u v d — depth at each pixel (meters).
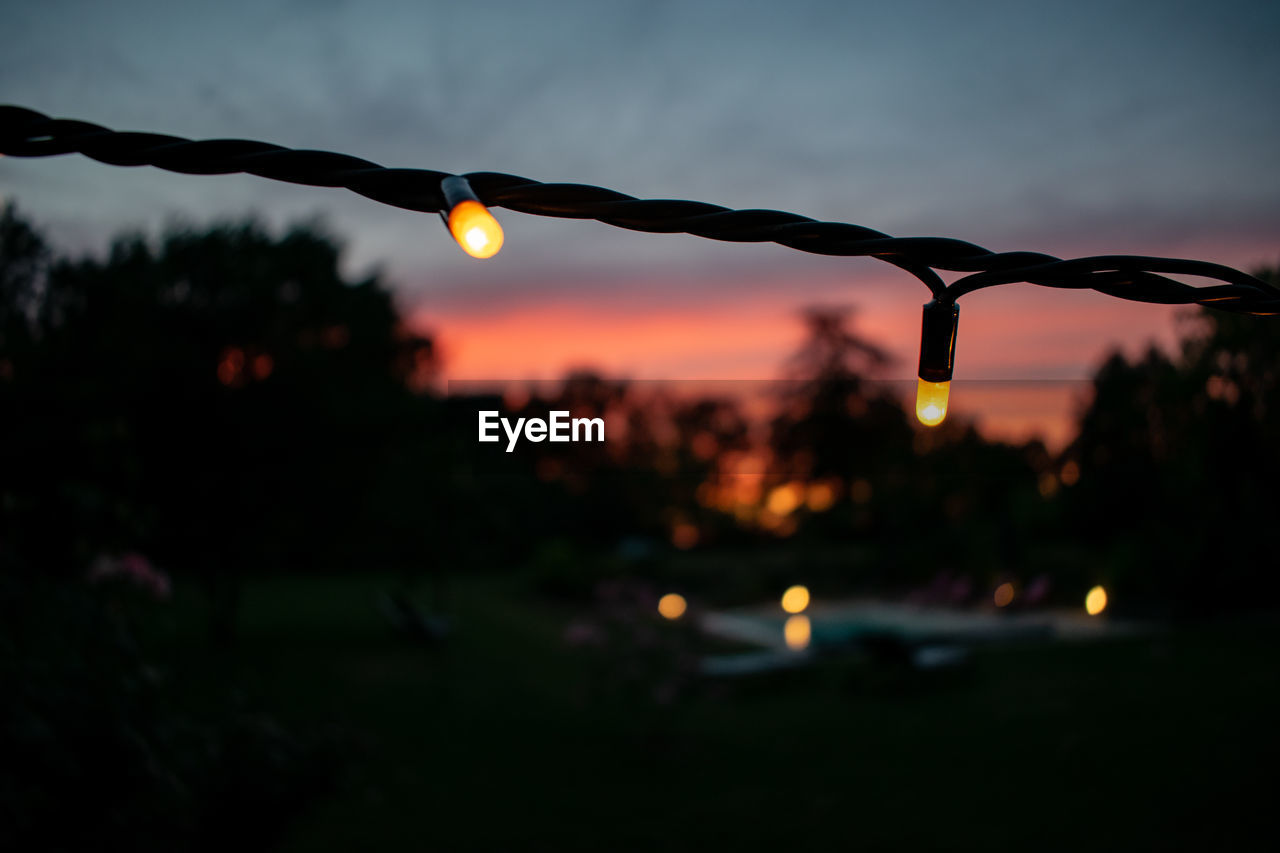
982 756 7.94
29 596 3.44
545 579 26.61
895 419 34.69
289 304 13.82
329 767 6.57
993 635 15.27
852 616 19.86
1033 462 24.41
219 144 0.91
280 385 13.58
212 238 13.05
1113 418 18.58
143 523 4.39
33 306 5.04
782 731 9.20
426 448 17.80
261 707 6.45
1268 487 14.80
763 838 5.98
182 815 3.65
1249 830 5.74
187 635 14.07
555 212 0.94
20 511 3.93
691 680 9.21
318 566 29.20
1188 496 16.88
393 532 18.59
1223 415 13.67
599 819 6.35
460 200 0.80
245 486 13.56
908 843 5.81
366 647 14.90
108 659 3.52
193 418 12.93
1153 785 6.79
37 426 4.43
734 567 29.02
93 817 3.10
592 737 8.91
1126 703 9.81
